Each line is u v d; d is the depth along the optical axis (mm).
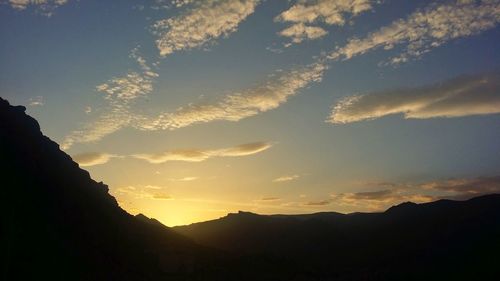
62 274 55812
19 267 51625
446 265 106375
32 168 73625
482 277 94250
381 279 101750
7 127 78000
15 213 59062
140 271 72750
